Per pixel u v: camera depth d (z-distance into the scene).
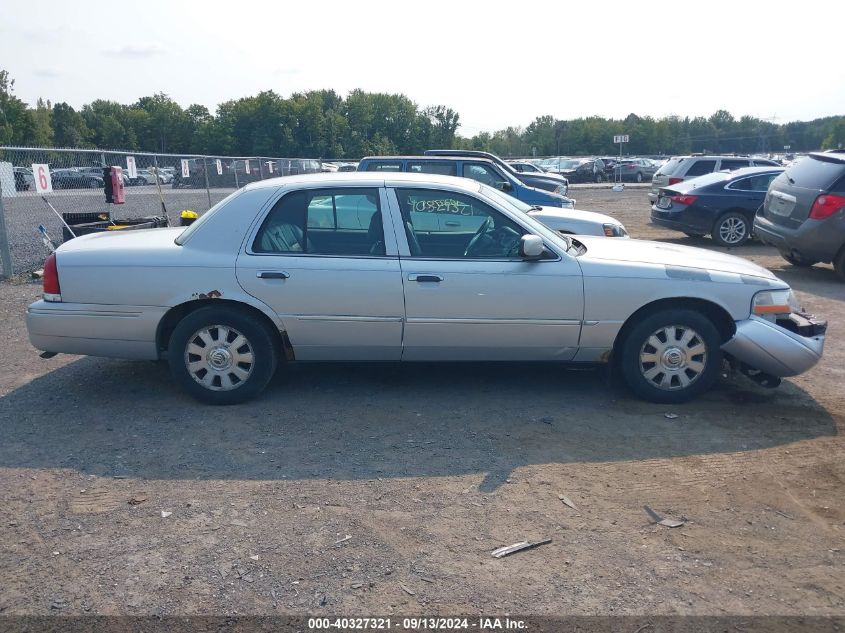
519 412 5.36
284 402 5.52
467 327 5.31
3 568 3.40
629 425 5.13
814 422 5.23
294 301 5.24
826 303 9.22
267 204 5.35
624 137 41.78
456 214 5.40
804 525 3.83
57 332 5.32
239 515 3.88
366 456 4.60
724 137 113.31
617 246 5.91
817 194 10.36
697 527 3.79
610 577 3.35
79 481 4.26
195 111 93.38
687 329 5.40
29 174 13.29
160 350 5.45
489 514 3.90
